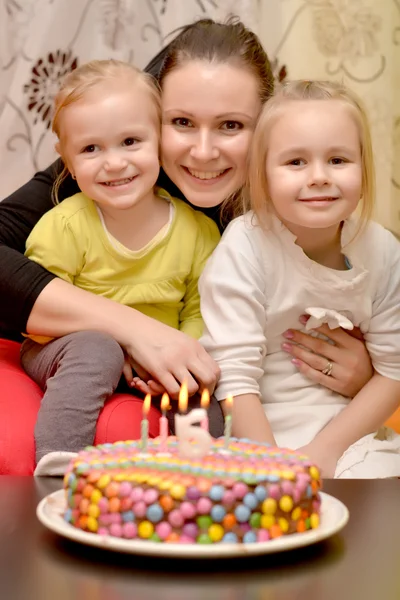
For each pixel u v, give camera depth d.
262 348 1.41
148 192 1.52
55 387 1.26
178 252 1.54
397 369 1.45
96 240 1.50
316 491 0.78
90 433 1.22
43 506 0.80
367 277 1.42
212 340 1.39
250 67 1.50
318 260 1.44
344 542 0.77
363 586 0.65
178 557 0.68
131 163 1.45
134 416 1.27
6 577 0.66
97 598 0.62
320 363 1.45
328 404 1.46
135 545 0.67
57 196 1.60
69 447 1.19
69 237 1.48
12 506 0.88
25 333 1.43
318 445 1.37
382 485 1.02
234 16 2.02
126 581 0.66
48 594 0.63
